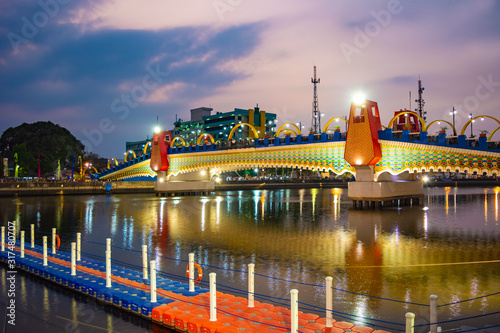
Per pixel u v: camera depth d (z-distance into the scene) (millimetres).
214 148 73250
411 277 18812
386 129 49594
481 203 61156
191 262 15070
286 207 56688
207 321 11836
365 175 50656
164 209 54625
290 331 10930
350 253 24484
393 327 12672
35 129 129000
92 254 24219
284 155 59969
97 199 76688
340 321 12844
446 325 12844
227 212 50188
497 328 11820
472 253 24391
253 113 162750
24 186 86875
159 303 13805
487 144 42750
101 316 13914
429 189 110188
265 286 17297
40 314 14117
